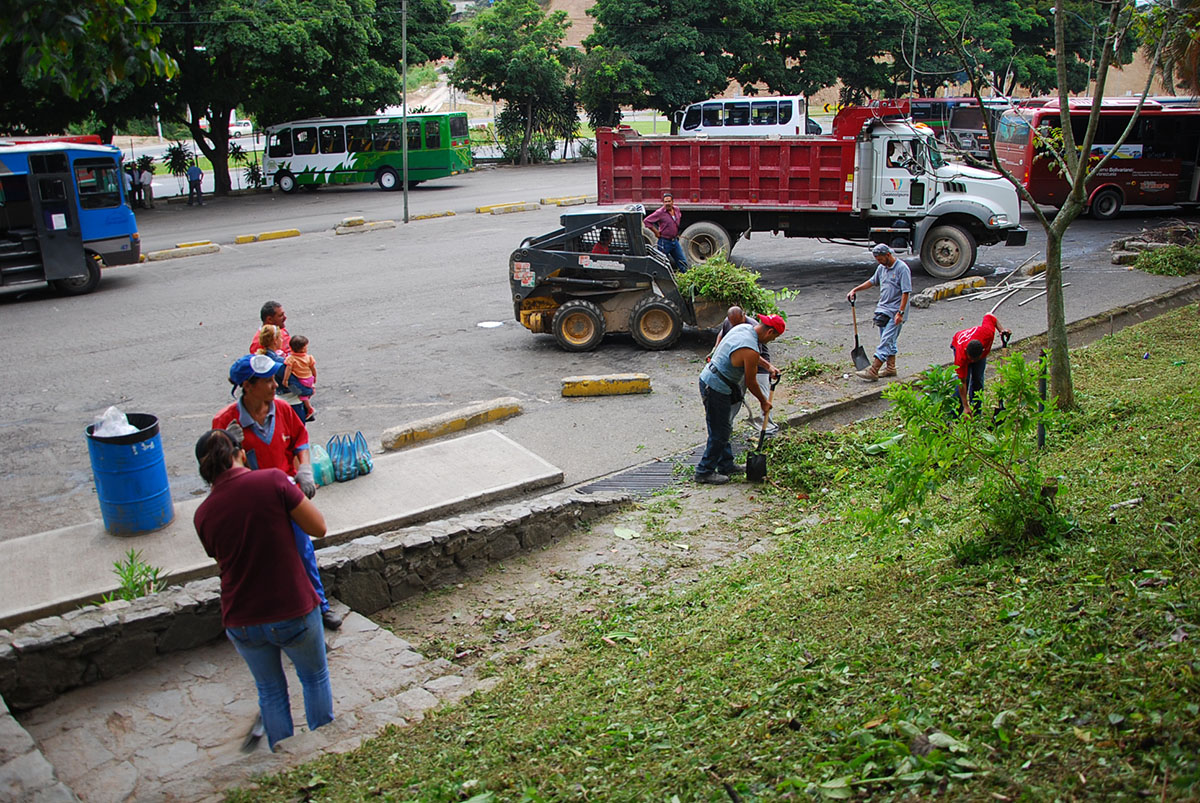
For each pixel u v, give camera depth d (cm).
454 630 624
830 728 381
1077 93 5144
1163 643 386
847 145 1730
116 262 1919
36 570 653
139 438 692
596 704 464
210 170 4991
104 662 552
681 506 831
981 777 323
